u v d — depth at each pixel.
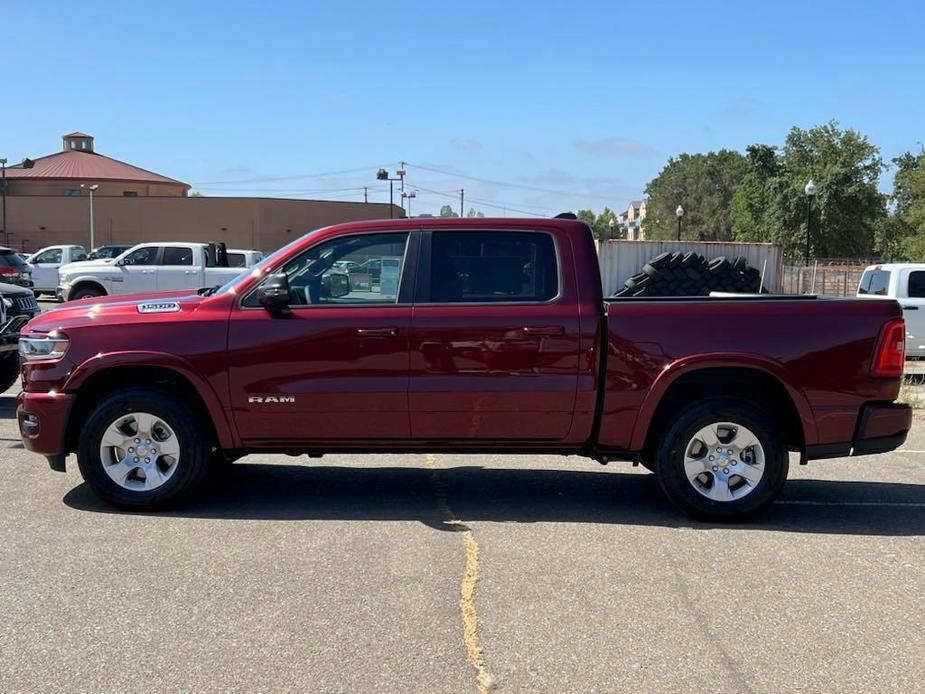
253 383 5.62
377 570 4.74
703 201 91.69
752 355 5.54
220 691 3.41
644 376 5.58
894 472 7.47
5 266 22.30
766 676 3.59
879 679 3.58
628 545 5.26
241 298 5.70
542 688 3.46
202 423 5.78
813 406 5.61
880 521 5.89
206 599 4.31
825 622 4.15
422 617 4.12
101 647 3.78
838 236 52.59
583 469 7.39
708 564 4.93
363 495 6.39
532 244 5.71
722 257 22.22
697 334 5.57
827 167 52.28
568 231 5.71
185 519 5.67
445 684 3.48
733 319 5.59
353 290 5.73
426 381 5.59
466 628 4.00
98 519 5.64
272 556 4.95
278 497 6.29
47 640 3.85
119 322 5.70
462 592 4.44
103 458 5.74
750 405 5.64
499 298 5.66
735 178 90.81
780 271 22.30
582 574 4.73
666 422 5.77
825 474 7.38
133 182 76.25
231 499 6.21
